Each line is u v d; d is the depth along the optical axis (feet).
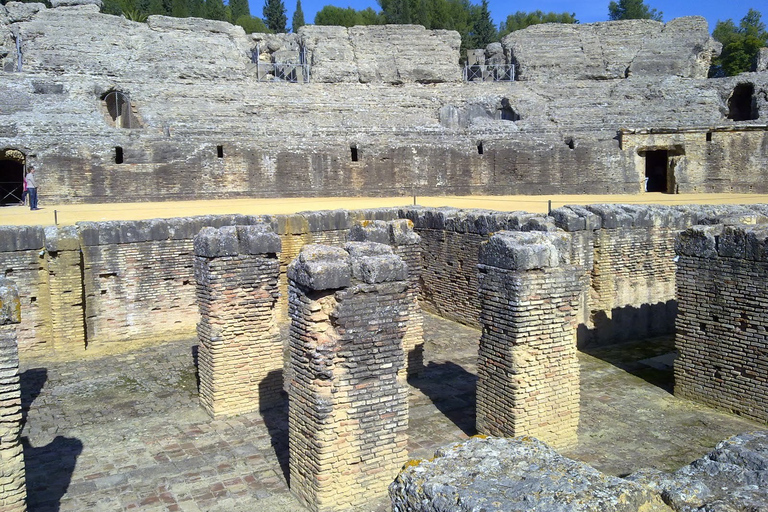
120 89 128.98
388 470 35.42
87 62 134.31
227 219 68.28
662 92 142.82
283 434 43.73
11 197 119.96
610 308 63.46
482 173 127.24
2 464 29.25
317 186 121.70
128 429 44.62
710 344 46.47
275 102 136.87
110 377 54.90
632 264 64.08
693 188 126.52
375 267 33.71
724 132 124.57
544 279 38.96
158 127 120.06
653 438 41.75
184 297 67.10
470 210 73.15
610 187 127.34
